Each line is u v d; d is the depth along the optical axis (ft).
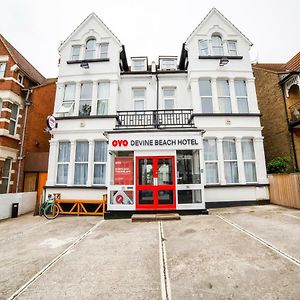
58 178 36.73
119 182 29.55
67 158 37.22
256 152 36.37
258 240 17.31
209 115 36.60
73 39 40.93
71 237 20.90
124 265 13.93
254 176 36.37
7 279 12.67
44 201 35.04
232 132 36.63
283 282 10.99
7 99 39.70
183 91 41.24
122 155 31.24
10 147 39.78
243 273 12.11
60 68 39.86
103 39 40.55
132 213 28.60
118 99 40.42
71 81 39.22
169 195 28.91
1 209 30.78
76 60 39.50
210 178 35.83
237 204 34.45
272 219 24.13
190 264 13.61
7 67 41.29
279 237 17.79
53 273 13.17
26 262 15.10
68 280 12.23
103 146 37.06
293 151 39.06
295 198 30.07
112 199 29.32
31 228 25.30
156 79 41.55
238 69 38.86
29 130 43.27
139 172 29.66
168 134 30.25
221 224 22.90
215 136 36.35
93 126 36.83
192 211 28.30
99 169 36.37
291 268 12.38
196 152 30.83
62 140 37.19
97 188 34.96
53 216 31.58
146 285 11.36
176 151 30.76
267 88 45.65
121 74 41.65
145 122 39.70
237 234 19.16
